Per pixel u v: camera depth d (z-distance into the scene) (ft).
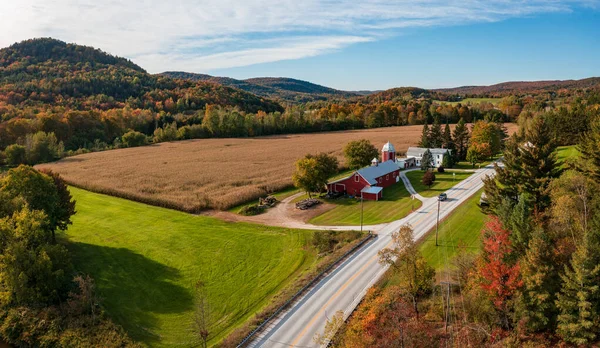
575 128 294.66
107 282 157.17
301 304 132.77
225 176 326.44
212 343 120.47
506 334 104.99
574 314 95.35
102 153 462.19
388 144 338.34
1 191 173.37
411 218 210.38
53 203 182.09
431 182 277.03
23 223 148.87
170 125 603.26
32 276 138.21
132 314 136.77
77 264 171.32
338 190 271.90
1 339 125.29
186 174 335.88
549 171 146.82
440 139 394.11
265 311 128.98
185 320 133.49
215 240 196.34
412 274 123.54
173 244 192.34
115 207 253.44
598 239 102.58
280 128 640.17
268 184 295.07
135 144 523.29
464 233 179.32
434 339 108.47
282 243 190.60
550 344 98.22
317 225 212.64
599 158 148.87
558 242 114.52
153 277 161.38
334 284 143.84
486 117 559.38
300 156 413.80
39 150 411.95
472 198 236.84
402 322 106.11
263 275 160.86
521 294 101.76
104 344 117.29
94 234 206.39
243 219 228.22
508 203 128.67
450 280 132.36
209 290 151.12
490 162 357.82
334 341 112.16
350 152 324.60
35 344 121.19
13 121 458.09
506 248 113.39
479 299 110.42
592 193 131.03
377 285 138.82
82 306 133.80
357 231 195.00
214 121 601.62
